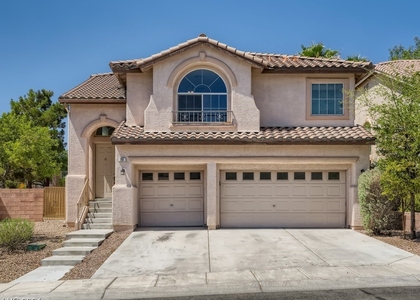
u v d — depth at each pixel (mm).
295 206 15805
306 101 16688
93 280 9266
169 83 15828
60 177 36250
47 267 10648
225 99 16078
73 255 11820
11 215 18406
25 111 34531
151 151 15203
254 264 10422
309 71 16375
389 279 9000
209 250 12000
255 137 15023
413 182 12633
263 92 16703
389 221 14367
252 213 15781
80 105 17312
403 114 13078
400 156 13156
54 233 15219
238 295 8180
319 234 14320
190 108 16000
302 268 9945
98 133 18391
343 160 15305
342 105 16766
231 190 15820
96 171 18188
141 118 16422
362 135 15180
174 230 15141
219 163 15414
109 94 17500
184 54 15914
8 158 22984
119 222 14891
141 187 16031
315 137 15000
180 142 14906
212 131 15773
